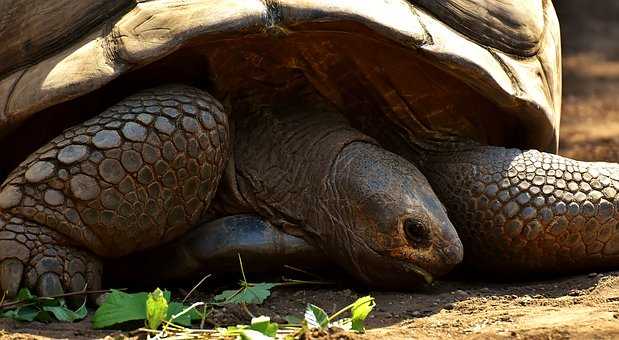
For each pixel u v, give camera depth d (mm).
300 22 8797
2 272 8375
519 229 9719
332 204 9406
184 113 8828
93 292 8602
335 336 7430
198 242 9336
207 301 9078
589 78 27484
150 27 8672
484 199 9844
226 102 9641
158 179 8688
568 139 19875
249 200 9578
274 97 9883
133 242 8797
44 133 9305
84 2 9180
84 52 8703
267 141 9766
